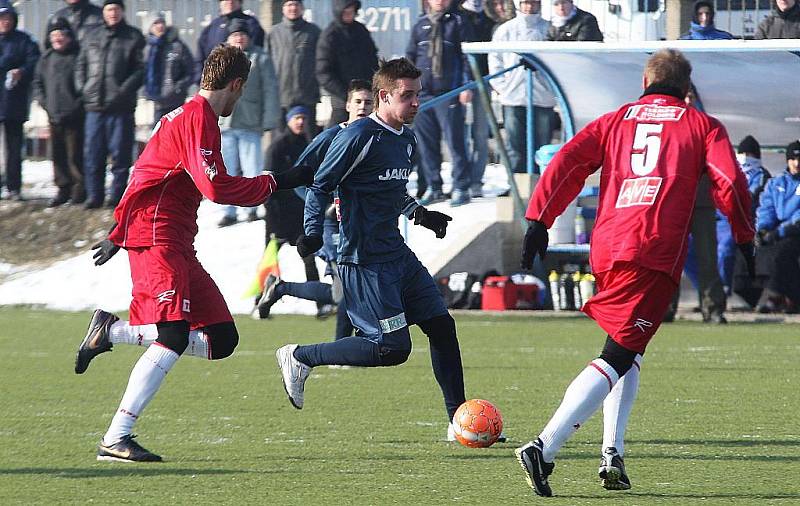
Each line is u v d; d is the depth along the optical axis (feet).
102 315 71.26
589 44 157.69
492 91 207.00
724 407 88.63
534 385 100.17
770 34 178.09
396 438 76.18
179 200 68.74
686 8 195.72
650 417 84.23
